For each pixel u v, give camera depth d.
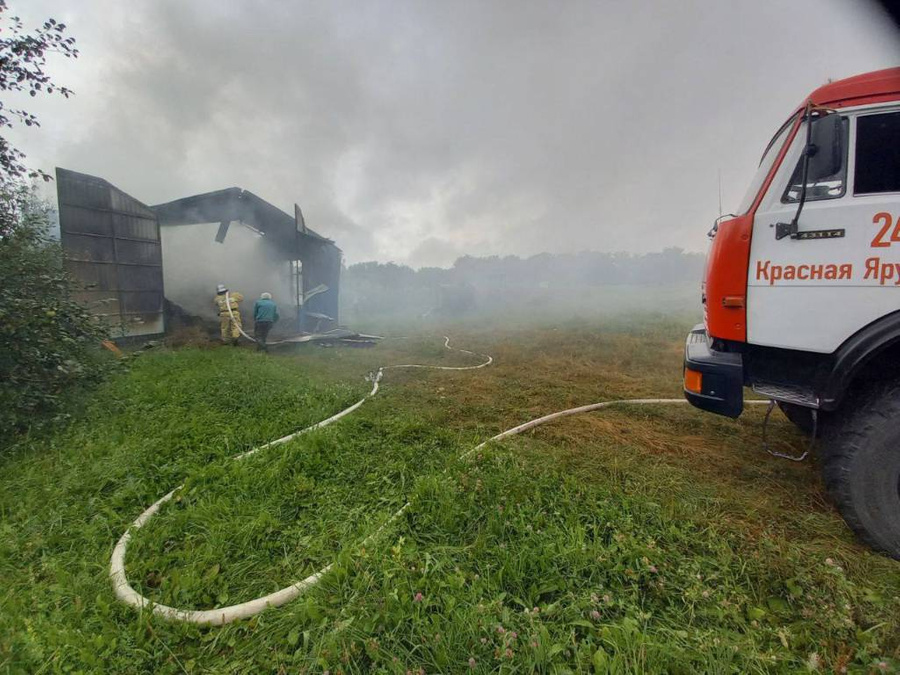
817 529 2.20
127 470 2.90
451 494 2.46
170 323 10.62
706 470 2.95
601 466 3.00
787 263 2.19
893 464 1.94
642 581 1.78
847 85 2.08
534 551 1.91
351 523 2.33
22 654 1.42
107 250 8.60
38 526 2.26
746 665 1.36
